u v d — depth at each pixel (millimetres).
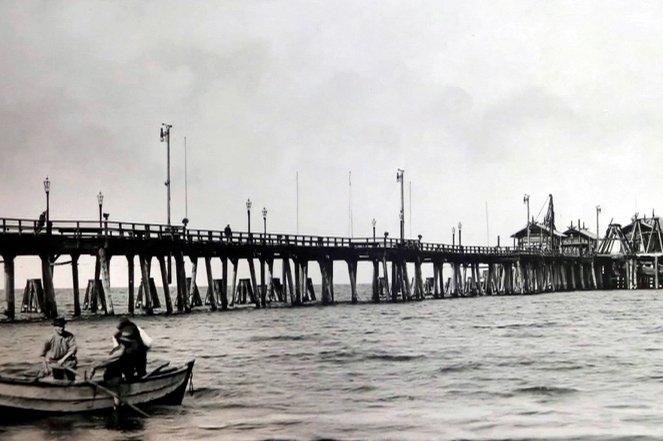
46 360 20969
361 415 21406
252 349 35438
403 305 69562
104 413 20984
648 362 30953
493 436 19109
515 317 55781
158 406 22031
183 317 51500
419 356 33188
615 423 20297
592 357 32469
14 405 20562
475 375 28047
